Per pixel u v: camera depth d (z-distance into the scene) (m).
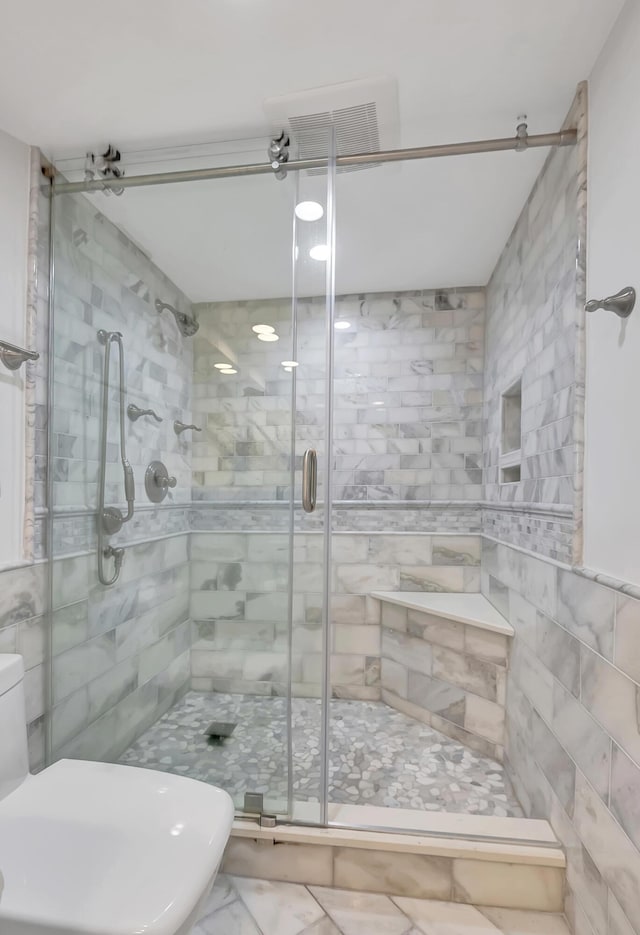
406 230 1.78
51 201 1.36
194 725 1.52
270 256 1.41
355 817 1.25
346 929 1.07
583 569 1.02
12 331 1.24
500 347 1.95
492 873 1.13
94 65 1.02
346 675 2.18
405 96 1.11
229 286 1.51
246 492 1.55
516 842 1.15
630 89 0.87
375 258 2.00
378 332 2.33
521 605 1.51
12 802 0.89
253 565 1.53
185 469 1.66
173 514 1.66
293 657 1.35
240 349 1.54
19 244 1.26
